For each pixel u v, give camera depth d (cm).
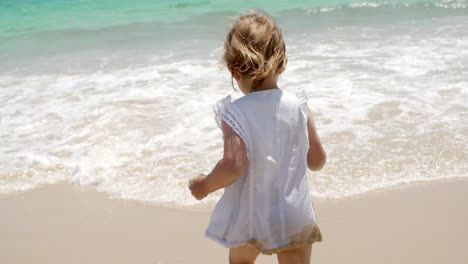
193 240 315
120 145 447
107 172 402
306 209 200
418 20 968
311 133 205
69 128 493
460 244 300
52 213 352
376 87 572
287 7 1197
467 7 1051
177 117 511
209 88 604
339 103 523
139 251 304
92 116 521
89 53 838
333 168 388
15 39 987
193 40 906
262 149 190
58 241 318
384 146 421
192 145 443
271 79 198
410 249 296
